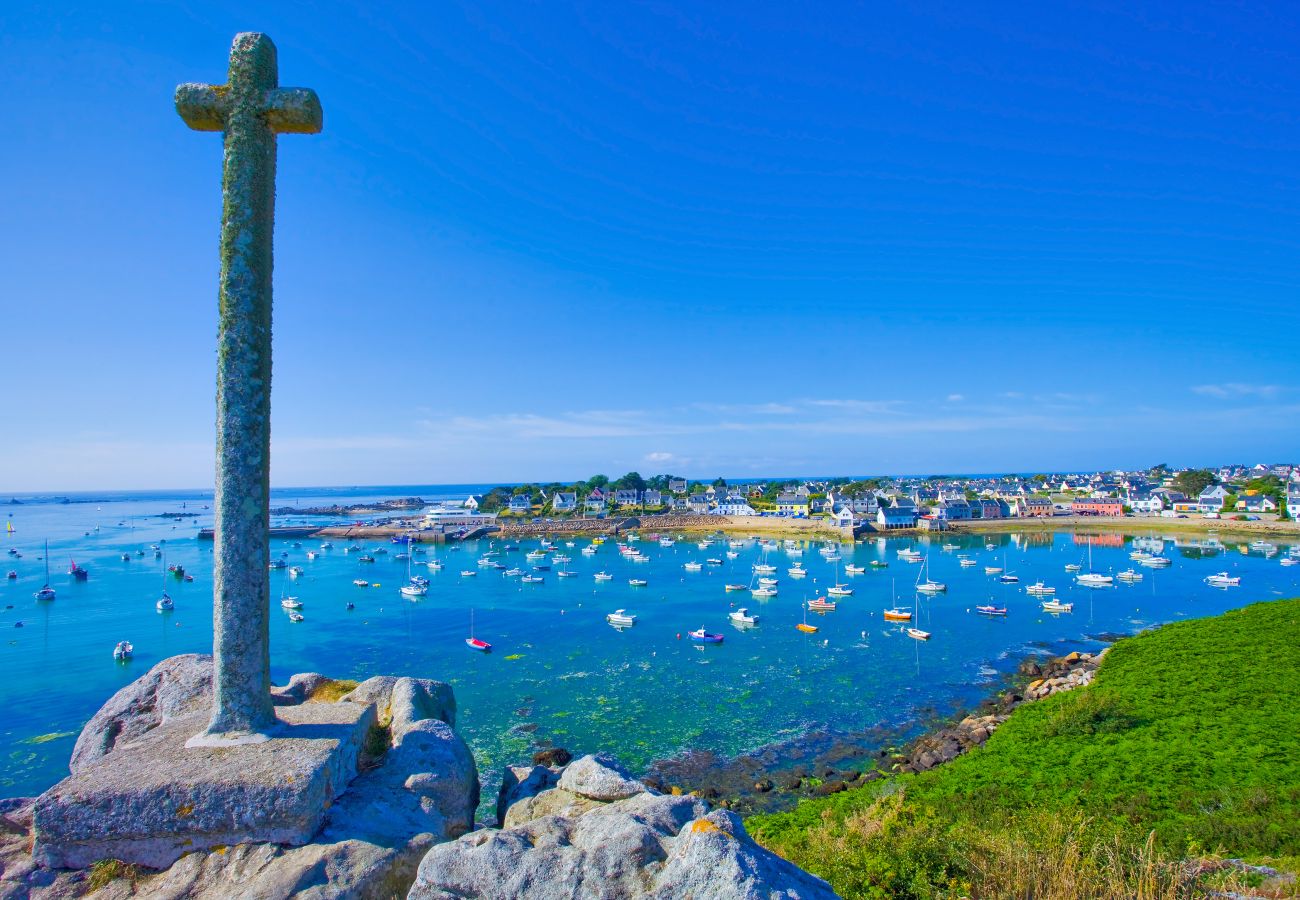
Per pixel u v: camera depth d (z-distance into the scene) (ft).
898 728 112.47
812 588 256.73
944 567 312.29
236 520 27.30
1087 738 89.25
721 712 118.93
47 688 133.49
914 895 32.63
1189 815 57.52
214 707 27.20
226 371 27.66
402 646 165.58
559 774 30.94
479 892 19.11
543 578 285.02
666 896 17.31
